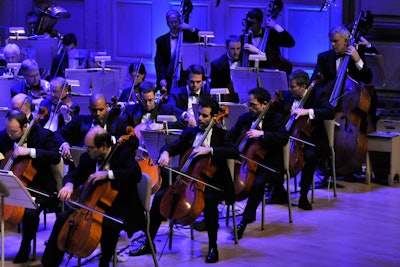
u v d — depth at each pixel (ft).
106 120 49.75
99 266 39.58
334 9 78.89
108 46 85.10
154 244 44.86
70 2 85.61
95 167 41.16
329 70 61.57
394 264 43.42
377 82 64.85
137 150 51.55
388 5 75.36
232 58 64.23
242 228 48.32
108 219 39.27
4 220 42.04
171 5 80.64
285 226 50.78
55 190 44.57
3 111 54.44
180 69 67.77
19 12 85.30
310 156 54.49
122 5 84.43
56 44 76.89
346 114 59.77
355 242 47.34
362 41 63.16
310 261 43.91
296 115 54.85
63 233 38.37
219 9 80.48
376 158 63.87
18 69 66.59
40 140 45.11
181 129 53.11
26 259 43.68
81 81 62.95
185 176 43.75
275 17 68.49
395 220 52.16
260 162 49.52
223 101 62.23
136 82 62.75
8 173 37.45
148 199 40.37
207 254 44.98
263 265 43.24
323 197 58.29
